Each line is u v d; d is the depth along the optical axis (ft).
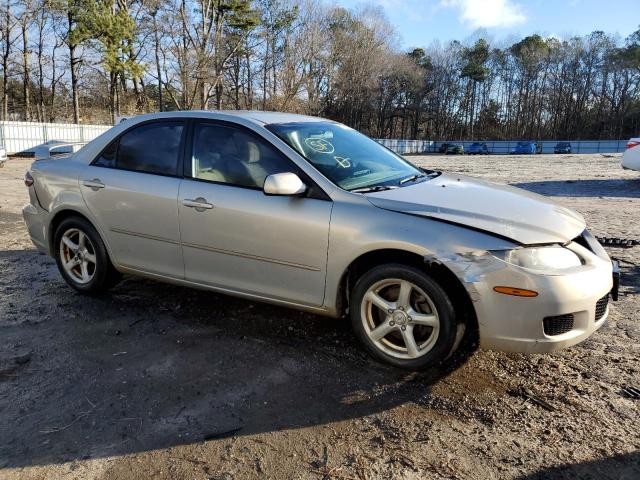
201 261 12.36
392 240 9.84
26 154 89.35
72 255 15.07
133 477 7.48
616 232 23.73
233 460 7.84
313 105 177.47
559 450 8.00
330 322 12.99
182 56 138.41
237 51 150.41
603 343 11.67
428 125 273.54
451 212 10.00
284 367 10.69
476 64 258.57
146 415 9.02
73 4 116.57
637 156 43.19
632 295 14.79
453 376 10.27
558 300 9.09
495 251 9.29
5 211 29.55
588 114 258.78
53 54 139.33
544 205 11.21
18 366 10.77
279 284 11.39
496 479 7.38
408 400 9.44
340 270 10.51
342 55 194.49
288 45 164.35
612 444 8.13
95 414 9.05
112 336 12.23
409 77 232.53
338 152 12.35
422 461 7.78
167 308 13.96
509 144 192.03
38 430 8.60
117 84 155.33
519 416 8.91
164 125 13.26
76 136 99.60
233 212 11.57
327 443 8.23
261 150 11.75
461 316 9.86
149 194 12.82
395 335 10.76
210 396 9.62
